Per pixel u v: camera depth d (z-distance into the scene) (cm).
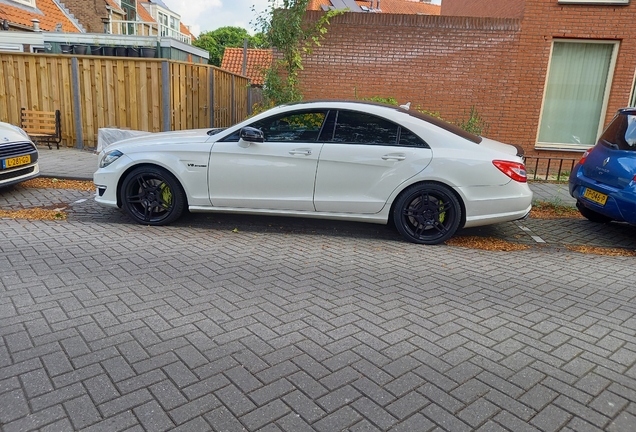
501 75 1016
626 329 346
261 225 609
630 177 551
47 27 1803
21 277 398
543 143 1064
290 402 250
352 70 1031
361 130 545
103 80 1090
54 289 377
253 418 237
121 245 498
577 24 981
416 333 328
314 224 623
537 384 273
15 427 224
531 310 374
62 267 425
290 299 376
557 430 236
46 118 1097
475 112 1035
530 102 1026
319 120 551
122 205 587
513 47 1002
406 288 410
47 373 267
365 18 1007
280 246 522
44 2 1953
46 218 598
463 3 1475
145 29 3052
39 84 1105
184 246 505
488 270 470
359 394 258
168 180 569
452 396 259
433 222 549
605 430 237
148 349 295
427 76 1025
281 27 920
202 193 566
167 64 1061
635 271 485
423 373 280
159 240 524
